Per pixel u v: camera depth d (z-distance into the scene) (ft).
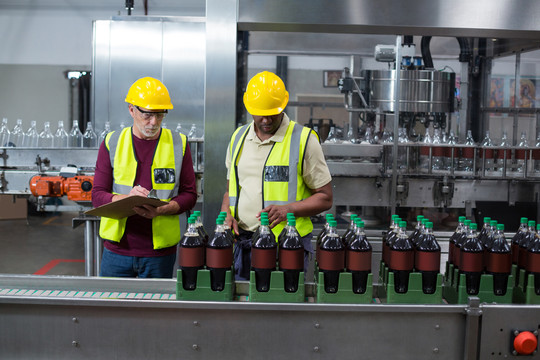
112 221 8.26
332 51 12.50
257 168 7.69
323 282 5.93
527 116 13.10
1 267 16.78
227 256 5.90
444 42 12.80
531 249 6.14
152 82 8.24
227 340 5.85
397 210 12.25
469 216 11.92
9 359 5.93
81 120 23.61
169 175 8.50
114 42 13.62
